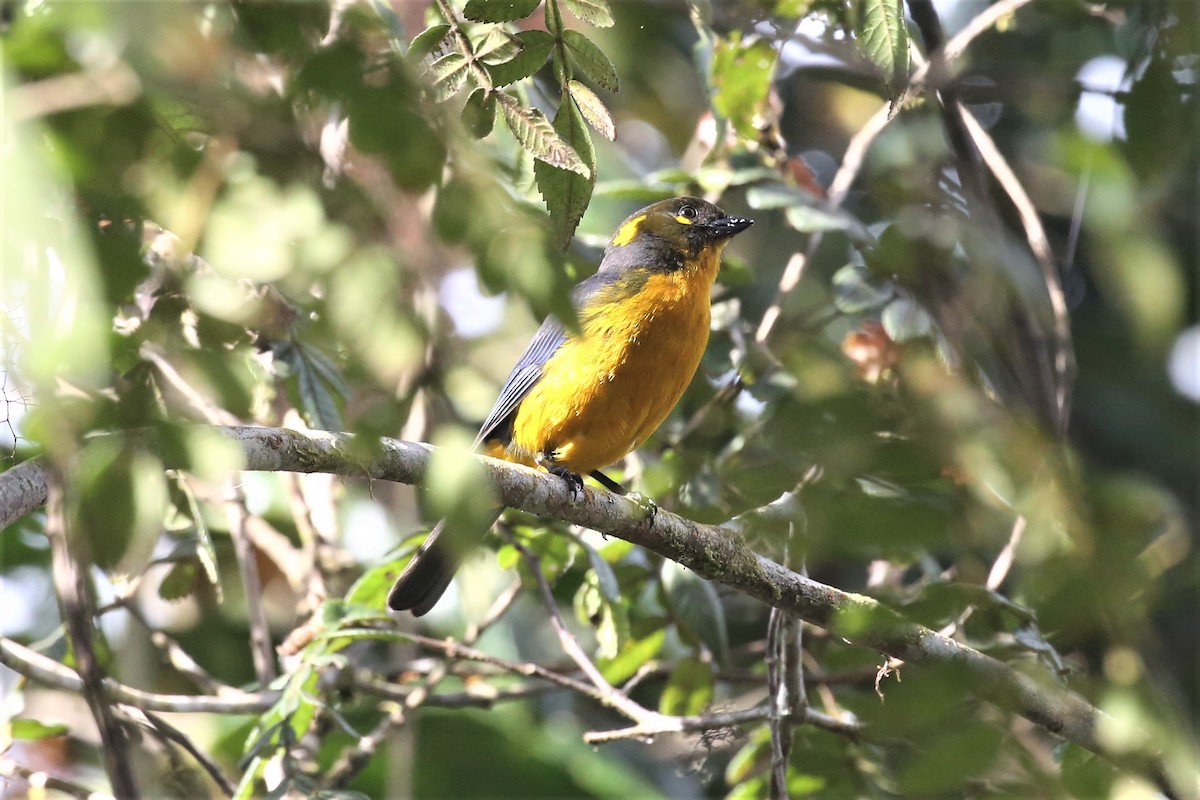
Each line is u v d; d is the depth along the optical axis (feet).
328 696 37.86
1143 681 19.12
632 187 38.50
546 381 34.68
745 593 29.55
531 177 30.12
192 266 22.74
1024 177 50.26
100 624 36.04
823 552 18.40
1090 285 50.78
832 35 35.04
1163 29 27.27
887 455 18.80
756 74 35.96
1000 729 18.47
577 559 38.22
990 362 34.50
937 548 18.94
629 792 44.91
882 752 32.12
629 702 33.27
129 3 12.83
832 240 46.73
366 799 30.58
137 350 21.12
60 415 13.93
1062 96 38.60
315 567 40.22
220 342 22.31
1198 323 47.03
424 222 16.42
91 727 40.75
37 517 40.14
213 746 43.19
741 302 46.37
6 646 31.89
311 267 16.01
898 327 32.01
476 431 41.93
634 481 39.88
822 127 54.95
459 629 46.47
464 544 13.51
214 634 45.78
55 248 12.87
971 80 40.11
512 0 16.61
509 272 14.17
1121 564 18.43
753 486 19.36
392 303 15.53
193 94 14.62
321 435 23.34
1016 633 26.94
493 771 45.03
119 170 14.74
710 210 36.76
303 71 14.76
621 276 35.17
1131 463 48.32
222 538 43.32
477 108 17.34
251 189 16.16
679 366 34.91
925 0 32.89
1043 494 20.06
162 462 14.42
